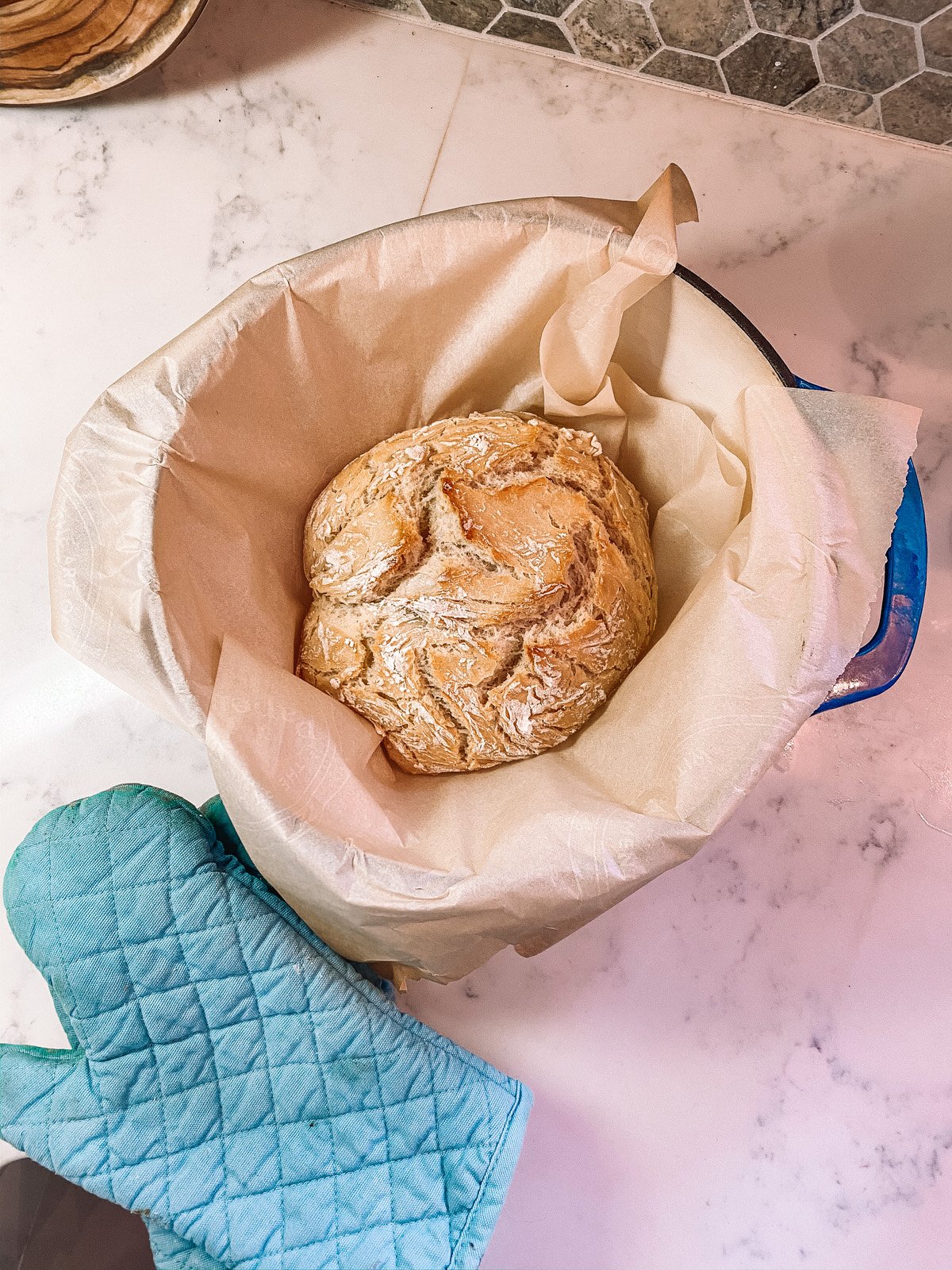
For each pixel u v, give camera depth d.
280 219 0.59
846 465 0.39
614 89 0.59
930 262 0.57
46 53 0.54
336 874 0.38
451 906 0.38
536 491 0.45
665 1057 0.54
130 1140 0.46
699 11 0.52
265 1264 0.46
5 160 0.60
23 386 0.58
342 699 0.46
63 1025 0.49
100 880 0.47
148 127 0.60
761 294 0.57
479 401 0.51
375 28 0.60
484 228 0.42
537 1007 0.55
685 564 0.49
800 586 0.38
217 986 0.47
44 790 0.56
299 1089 0.47
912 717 0.56
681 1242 0.53
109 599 0.40
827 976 0.55
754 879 0.55
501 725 0.45
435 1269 0.46
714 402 0.44
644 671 0.45
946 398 0.57
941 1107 0.54
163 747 0.56
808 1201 0.53
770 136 0.58
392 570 0.45
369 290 0.43
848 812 0.56
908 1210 0.53
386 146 0.59
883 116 0.56
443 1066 0.48
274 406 0.45
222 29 0.60
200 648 0.41
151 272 0.59
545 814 0.39
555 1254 0.53
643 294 0.42
